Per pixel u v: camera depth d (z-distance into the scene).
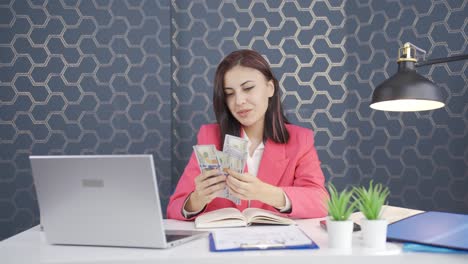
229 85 1.92
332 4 2.92
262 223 1.49
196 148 1.49
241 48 2.88
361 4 2.91
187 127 2.87
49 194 1.20
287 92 2.90
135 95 2.75
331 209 1.16
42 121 2.74
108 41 2.75
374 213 1.13
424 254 1.06
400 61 1.60
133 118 2.75
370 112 2.89
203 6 2.88
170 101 2.76
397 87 1.51
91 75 2.75
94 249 1.17
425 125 2.87
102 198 1.15
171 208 1.72
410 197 2.87
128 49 2.75
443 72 2.85
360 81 2.90
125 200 1.13
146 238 1.15
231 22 2.89
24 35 2.74
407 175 2.87
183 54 2.88
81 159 1.14
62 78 2.75
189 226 1.53
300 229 1.33
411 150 2.87
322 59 2.91
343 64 2.91
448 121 2.85
